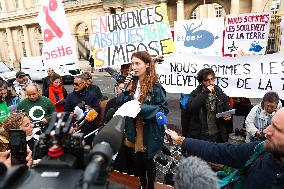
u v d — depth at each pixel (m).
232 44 4.93
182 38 5.15
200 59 4.60
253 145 1.62
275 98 3.14
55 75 5.54
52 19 4.19
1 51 43.88
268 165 1.42
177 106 8.73
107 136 1.11
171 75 4.74
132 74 2.78
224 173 1.86
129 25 3.96
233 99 4.55
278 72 4.23
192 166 1.13
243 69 4.40
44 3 4.16
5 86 4.05
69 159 0.94
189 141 1.90
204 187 1.06
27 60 17.44
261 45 4.70
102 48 4.12
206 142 1.84
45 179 0.83
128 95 2.81
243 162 1.64
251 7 23.84
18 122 2.16
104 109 3.93
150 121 2.60
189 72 4.62
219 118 3.48
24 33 39.41
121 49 4.04
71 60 4.31
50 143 0.99
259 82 4.34
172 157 3.28
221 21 4.80
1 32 42.88
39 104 3.94
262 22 4.62
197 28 4.97
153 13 3.85
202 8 29.94
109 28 4.05
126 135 2.72
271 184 1.39
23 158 1.78
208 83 3.36
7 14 40.66
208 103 3.45
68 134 0.98
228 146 1.73
